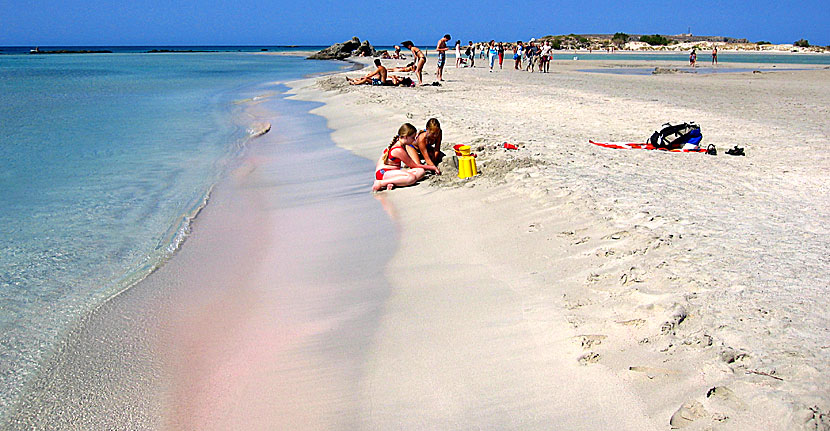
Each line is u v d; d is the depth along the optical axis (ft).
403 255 19.39
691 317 12.76
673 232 17.98
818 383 9.96
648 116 48.11
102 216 25.39
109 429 11.53
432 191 26.23
